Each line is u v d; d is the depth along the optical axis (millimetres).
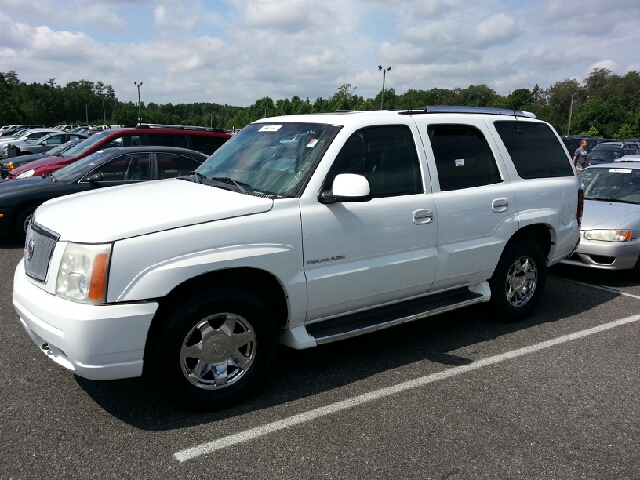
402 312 4461
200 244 3361
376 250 4152
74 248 3215
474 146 4941
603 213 7348
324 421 3531
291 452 3174
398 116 4496
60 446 3184
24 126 54469
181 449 3180
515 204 5098
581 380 4203
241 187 4023
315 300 3900
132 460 3062
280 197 3777
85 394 3820
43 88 119750
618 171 8516
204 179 4430
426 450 3221
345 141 4066
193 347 3469
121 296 3160
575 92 114500
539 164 5484
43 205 4125
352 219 3986
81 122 123000
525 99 110250
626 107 112812
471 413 3668
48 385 3939
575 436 3406
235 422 3500
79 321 3084
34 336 3504
